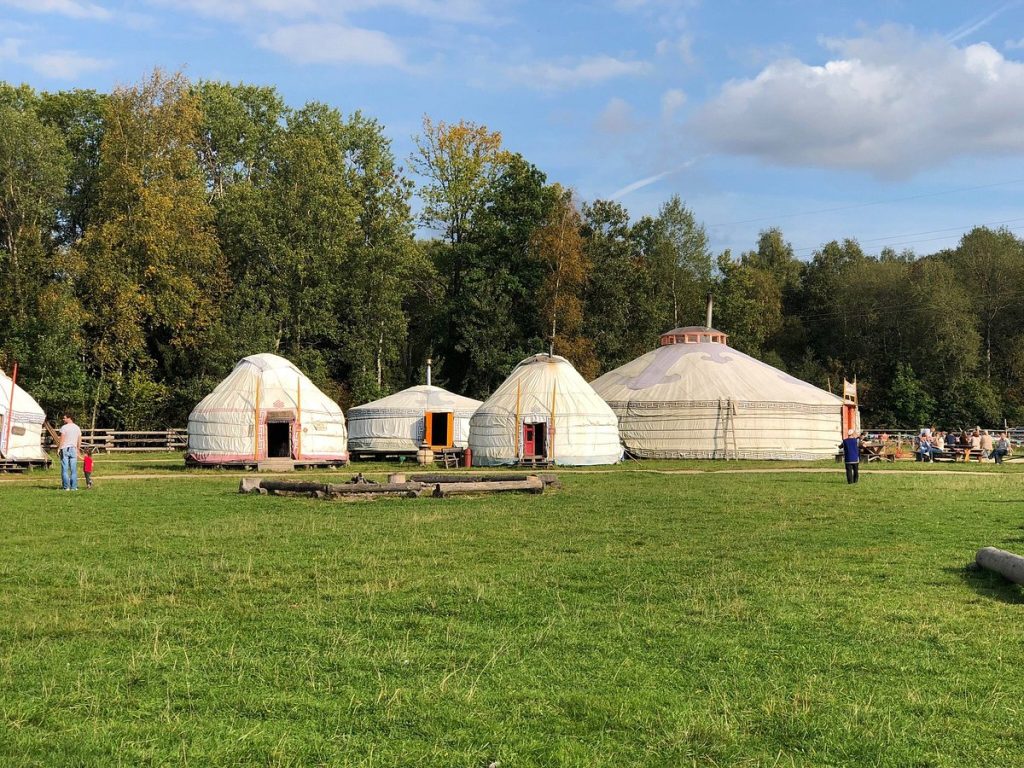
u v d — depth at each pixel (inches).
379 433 1824.6
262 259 2338.8
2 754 242.1
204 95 2544.3
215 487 1003.9
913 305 2940.5
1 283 2023.9
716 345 1926.7
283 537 598.9
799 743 253.1
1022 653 331.3
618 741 253.9
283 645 338.3
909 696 287.1
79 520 697.6
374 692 288.8
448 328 2600.9
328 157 2413.9
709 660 321.4
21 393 1382.9
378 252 2381.9
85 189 2310.5
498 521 682.2
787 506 793.6
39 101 2313.0
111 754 243.6
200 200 2170.3
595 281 2581.2
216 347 2175.2
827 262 3555.6
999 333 3080.7
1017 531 627.5
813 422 1763.0
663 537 599.2
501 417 1536.7
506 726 263.0
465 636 350.3
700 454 1729.8
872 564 495.8
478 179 2632.9
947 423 2691.9
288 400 1455.5
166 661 319.0
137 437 2126.0
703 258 3186.5
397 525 657.0
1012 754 246.8
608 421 1566.2
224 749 246.8
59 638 349.7
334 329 2400.3
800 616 378.9
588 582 445.4
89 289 2038.6
